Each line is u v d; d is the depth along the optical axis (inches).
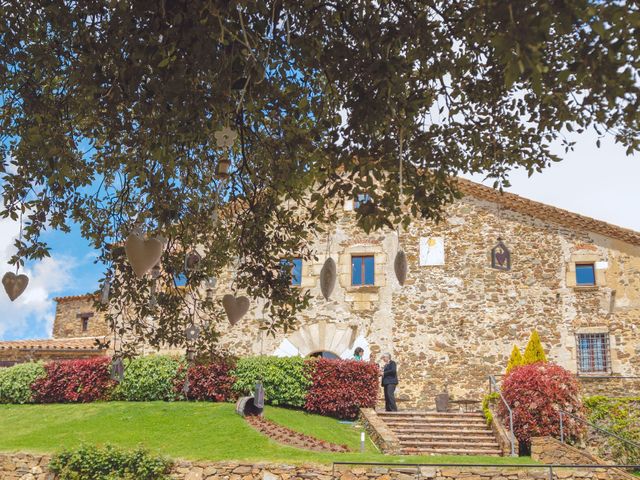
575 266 612.4
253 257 221.5
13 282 158.2
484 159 222.8
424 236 642.2
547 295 608.4
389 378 546.9
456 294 621.3
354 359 598.9
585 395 569.0
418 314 621.9
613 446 482.0
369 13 171.0
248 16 154.1
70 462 387.9
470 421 508.7
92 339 759.7
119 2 146.6
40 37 186.2
